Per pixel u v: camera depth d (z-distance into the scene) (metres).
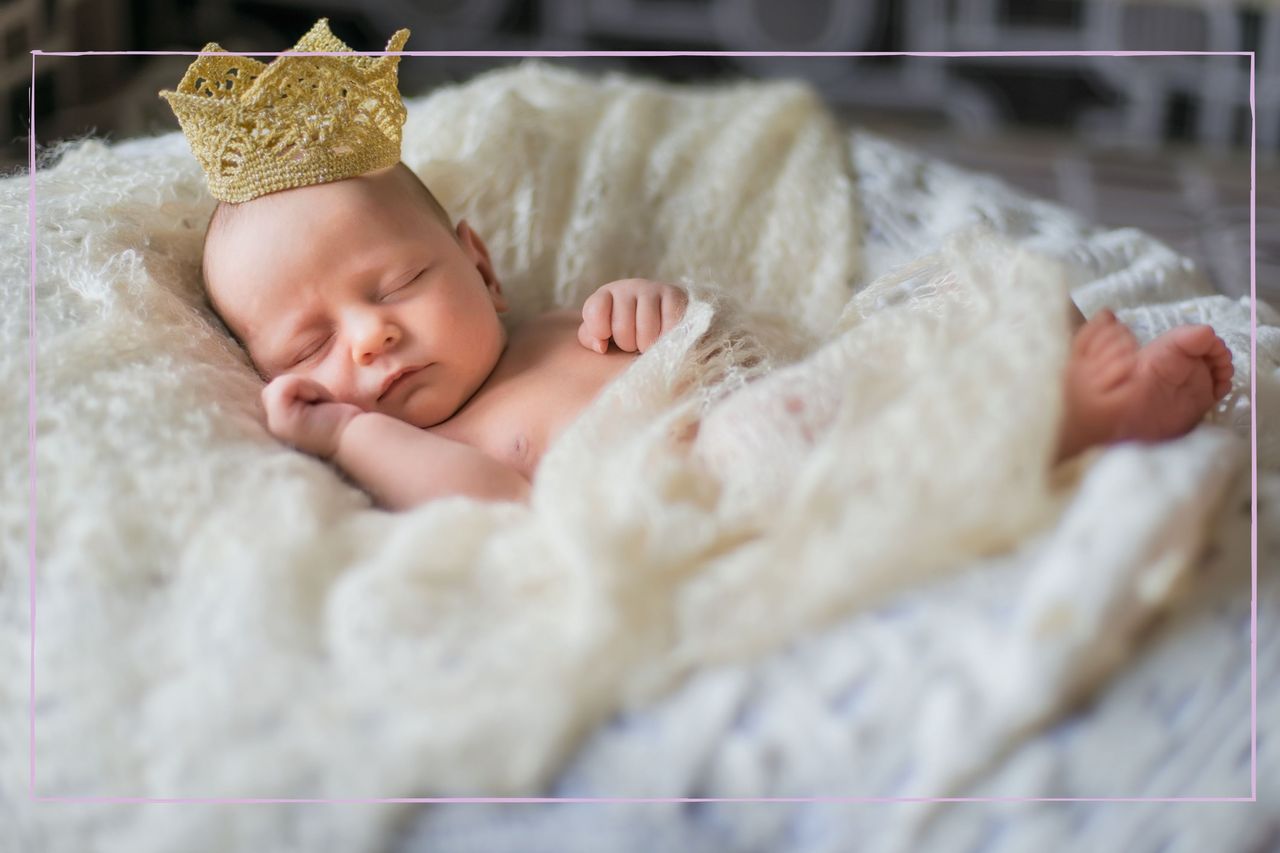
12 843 0.70
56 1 1.86
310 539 0.71
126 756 0.67
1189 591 0.62
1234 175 2.12
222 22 2.43
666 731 0.63
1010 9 2.38
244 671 0.66
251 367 0.96
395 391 0.95
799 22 2.46
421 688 0.64
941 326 0.72
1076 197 1.98
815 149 1.29
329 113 0.96
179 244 1.01
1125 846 0.59
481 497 0.84
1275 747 0.60
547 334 1.03
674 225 1.20
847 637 0.63
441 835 0.65
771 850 0.63
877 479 0.64
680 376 0.88
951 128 2.46
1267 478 0.70
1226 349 0.76
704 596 0.64
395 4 2.52
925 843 0.60
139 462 0.75
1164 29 2.32
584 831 0.63
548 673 0.63
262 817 0.65
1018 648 0.60
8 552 0.74
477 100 1.26
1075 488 0.65
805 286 1.18
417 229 0.98
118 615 0.70
